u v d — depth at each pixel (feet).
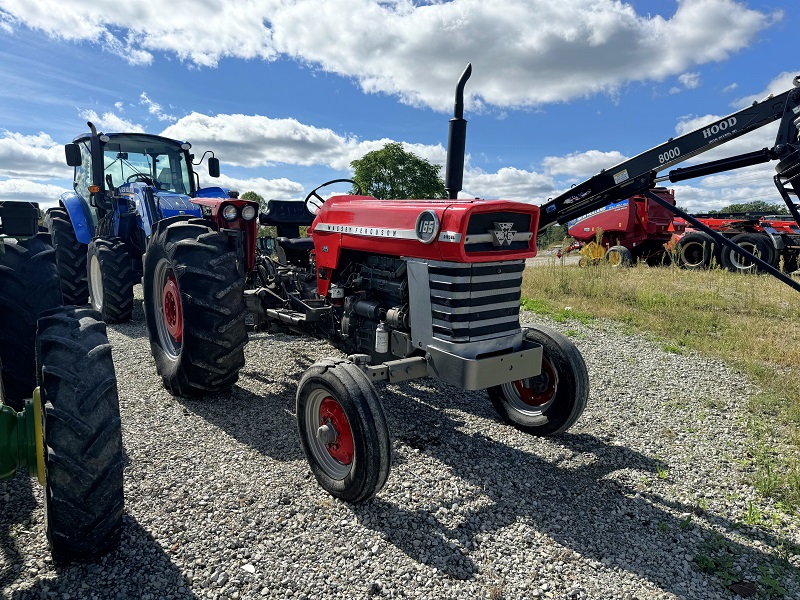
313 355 17.87
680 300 27.12
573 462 11.28
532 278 33.50
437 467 10.88
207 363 12.78
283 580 7.51
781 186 12.44
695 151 13.12
